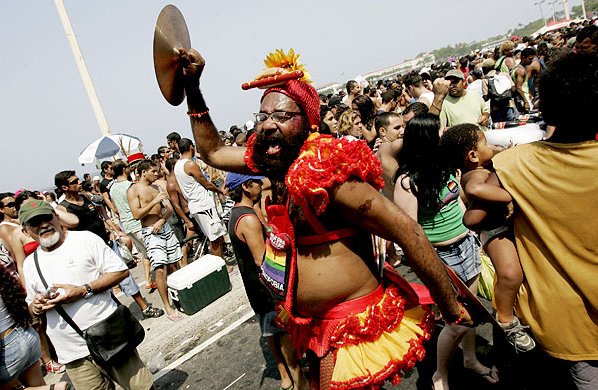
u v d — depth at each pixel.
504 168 1.80
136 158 8.73
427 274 1.36
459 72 5.73
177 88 1.85
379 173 1.38
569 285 1.71
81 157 11.99
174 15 1.81
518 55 12.18
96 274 3.03
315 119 1.53
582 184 1.57
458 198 3.03
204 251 7.39
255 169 1.77
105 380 3.11
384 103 7.71
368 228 1.36
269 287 1.71
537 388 2.48
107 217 8.43
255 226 2.80
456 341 2.58
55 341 2.96
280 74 1.50
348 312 1.49
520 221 1.83
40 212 2.89
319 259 1.49
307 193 1.32
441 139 2.66
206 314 4.81
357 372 1.43
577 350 1.74
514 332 2.04
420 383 3.03
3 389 3.15
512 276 1.94
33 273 2.97
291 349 2.92
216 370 3.92
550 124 1.68
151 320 5.03
